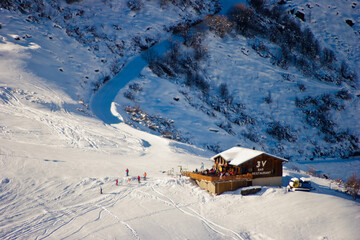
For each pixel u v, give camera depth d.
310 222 26.00
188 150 58.47
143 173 40.84
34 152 43.88
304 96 98.81
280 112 92.81
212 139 75.06
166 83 101.25
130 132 64.75
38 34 102.50
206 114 89.31
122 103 85.31
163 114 83.62
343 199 30.42
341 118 90.06
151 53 116.94
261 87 103.25
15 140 47.75
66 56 99.75
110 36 120.25
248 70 111.44
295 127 86.94
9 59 84.12
